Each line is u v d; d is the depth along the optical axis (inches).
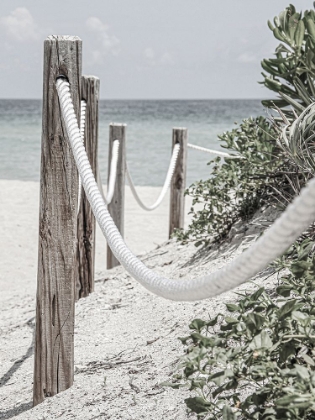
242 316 66.4
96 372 107.3
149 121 1859.0
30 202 414.9
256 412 63.5
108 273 199.2
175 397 88.1
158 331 123.9
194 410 65.5
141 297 156.4
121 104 3720.5
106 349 121.3
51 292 99.9
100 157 751.7
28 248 295.0
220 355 62.1
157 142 994.1
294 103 146.1
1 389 116.2
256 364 63.2
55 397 100.5
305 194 44.4
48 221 98.6
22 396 109.2
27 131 1325.0
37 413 96.0
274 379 61.0
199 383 65.7
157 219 362.6
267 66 148.7
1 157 805.2
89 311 152.6
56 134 96.9
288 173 136.3
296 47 143.5
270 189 163.9
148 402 89.0
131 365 107.3
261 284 117.8
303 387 54.7
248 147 163.5
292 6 144.3
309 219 45.5
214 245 168.6
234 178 164.1
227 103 3887.8
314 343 64.4
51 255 99.1
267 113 146.4
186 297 60.6
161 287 65.5
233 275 53.4
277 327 65.6
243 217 167.2
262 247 49.4
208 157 717.9
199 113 2438.5
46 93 96.5
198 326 68.7
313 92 144.2
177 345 110.1
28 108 3117.6
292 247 98.3
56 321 100.3
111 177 203.6
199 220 170.9
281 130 141.9
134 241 307.4
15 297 210.5
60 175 97.7
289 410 57.1
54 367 100.9
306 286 72.4
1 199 423.5
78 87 96.9
